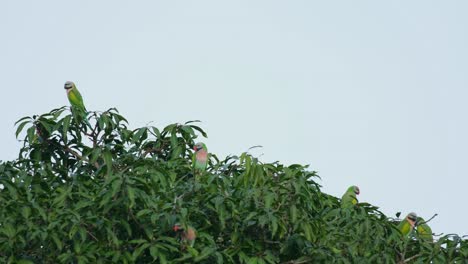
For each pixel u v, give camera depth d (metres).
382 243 30.45
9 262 26.95
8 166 30.00
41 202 28.64
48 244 27.78
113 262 27.41
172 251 27.73
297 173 30.02
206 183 30.39
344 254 29.88
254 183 29.39
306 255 28.97
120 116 32.81
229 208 28.69
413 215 31.83
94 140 32.72
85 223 27.38
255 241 29.12
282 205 29.16
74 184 29.69
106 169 30.72
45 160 32.75
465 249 30.97
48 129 31.97
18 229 27.30
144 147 33.12
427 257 30.89
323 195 32.25
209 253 27.47
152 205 27.70
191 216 29.00
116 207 27.77
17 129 32.19
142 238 28.19
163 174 30.38
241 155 29.67
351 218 30.81
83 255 27.25
